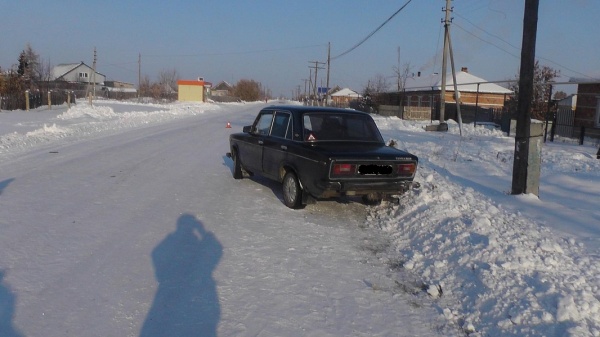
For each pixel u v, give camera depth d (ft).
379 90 218.59
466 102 161.38
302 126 27.40
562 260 17.76
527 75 29.35
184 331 13.51
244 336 13.38
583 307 14.23
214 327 13.79
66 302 14.73
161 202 27.07
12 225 21.43
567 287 15.52
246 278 17.25
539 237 20.31
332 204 28.37
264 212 26.09
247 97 385.50
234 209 26.40
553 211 26.12
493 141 70.13
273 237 21.94
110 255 18.62
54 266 17.28
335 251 20.62
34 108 122.52
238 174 34.68
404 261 19.90
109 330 13.34
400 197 27.22
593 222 23.79
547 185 34.42
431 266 18.80
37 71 233.96
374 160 24.58
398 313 15.33
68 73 324.39
